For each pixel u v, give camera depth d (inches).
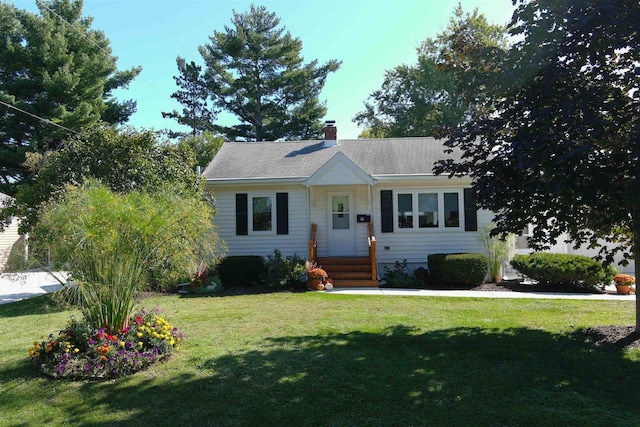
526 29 219.9
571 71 208.7
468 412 144.9
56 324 299.0
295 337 246.1
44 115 931.3
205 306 355.6
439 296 402.9
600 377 177.3
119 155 431.5
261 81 1295.5
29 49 954.7
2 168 942.4
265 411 147.6
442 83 1181.7
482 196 215.0
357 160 583.8
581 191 181.3
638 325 235.1
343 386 168.2
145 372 187.3
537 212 213.6
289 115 1307.8
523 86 221.6
